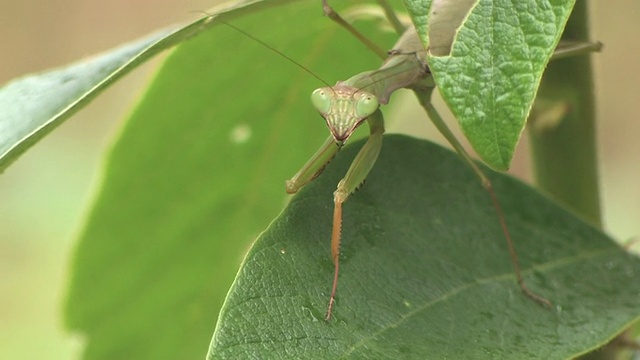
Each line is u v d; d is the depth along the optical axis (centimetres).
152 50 21
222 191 24
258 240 20
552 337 20
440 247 21
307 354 19
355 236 21
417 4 19
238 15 21
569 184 22
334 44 24
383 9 23
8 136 21
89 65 22
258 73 23
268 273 20
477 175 22
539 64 19
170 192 24
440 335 20
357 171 21
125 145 24
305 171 22
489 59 19
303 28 23
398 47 23
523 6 19
